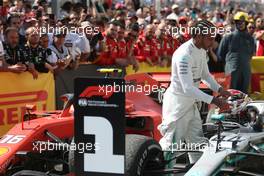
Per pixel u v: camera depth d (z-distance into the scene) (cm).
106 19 3581
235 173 1433
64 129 1764
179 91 1609
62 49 2784
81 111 1336
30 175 1495
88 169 1351
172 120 1627
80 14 3444
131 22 3456
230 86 3322
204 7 5888
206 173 1369
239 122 1778
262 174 1556
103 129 1326
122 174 1323
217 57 3434
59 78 2791
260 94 3528
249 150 1544
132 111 1830
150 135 1817
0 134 2417
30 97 2569
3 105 2430
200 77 1655
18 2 3350
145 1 4991
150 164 1514
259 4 6556
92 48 2995
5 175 1597
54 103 2738
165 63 3494
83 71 2962
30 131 1673
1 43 2420
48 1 3878
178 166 1572
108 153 1330
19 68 2455
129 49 3173
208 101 1548
